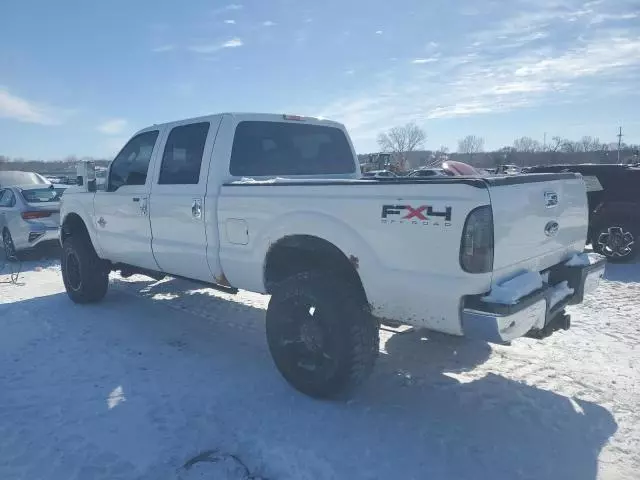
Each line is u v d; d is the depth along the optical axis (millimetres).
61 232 6902
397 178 3447
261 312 6340
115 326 5789
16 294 7535
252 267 4273
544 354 4840
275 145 5078
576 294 3832
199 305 6652
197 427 3553
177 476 3025
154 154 5316
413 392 4066
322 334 3701
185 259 4941
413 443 3336
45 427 3582
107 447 3328
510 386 4164
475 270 3031
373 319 3721
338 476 2990
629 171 9461
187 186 4844
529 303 3186
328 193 3654
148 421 3641
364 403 3873
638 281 8008
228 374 4422
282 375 4082
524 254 3385
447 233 3086
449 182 3100
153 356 4863
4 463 3184
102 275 6574
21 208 10211
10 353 4996
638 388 4113
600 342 5164
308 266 4207
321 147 5535
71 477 3037
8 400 3990
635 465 3092
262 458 3174
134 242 5578
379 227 3389
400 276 3326
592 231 9773
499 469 3064
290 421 3609
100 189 6176
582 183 4223
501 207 3088
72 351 5023
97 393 4090
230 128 4723
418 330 5062
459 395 4012
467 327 3158
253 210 4168
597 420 3609
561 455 3201
